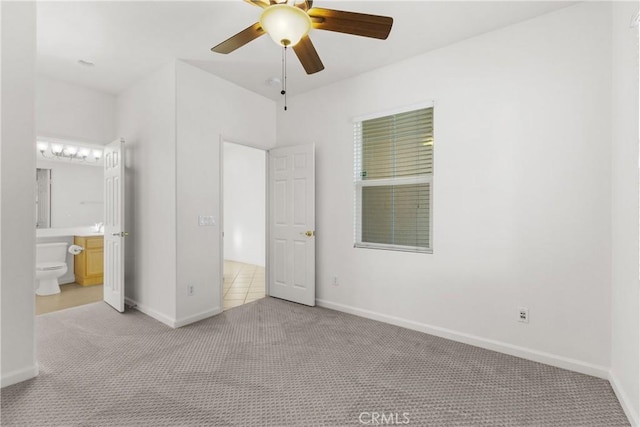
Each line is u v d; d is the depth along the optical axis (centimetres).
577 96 214
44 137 332
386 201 315
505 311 243
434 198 277
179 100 298
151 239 323
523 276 236
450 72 268
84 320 310
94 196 498
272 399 183
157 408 174
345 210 338
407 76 293
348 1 212
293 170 375
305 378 206
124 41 264
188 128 306
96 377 206
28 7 202
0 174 192
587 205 211
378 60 296
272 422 164
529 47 232
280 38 174
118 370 215
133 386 196
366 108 321
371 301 320
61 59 294
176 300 296
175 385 197
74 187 479
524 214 235
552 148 224
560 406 178
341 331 286
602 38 206
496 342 247
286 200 383
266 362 228
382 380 204
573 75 216
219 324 304
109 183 358
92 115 363
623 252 182
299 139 379
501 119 244
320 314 332
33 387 193
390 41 262
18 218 199
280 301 381
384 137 314
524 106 234
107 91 369
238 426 160
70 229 475
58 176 466
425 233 291
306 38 188
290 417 167
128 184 358
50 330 284
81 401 180
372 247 320
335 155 346
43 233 451
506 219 242
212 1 213
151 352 242
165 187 306
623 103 182
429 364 225
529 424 164
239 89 357
